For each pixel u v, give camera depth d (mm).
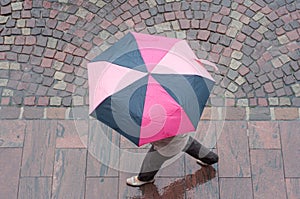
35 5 5594
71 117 4977
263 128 4934
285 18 5543
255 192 4652
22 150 4816
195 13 5570
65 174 4715
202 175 4723
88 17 5539
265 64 5273
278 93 5121
